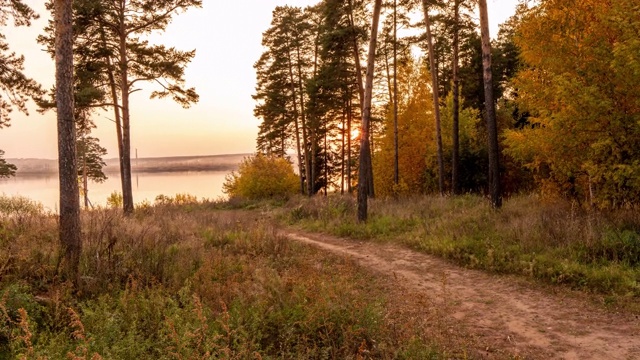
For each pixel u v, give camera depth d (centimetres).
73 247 785
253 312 567
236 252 1104
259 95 3672
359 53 2819
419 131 2775
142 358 447
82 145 4538
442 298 773
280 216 1998
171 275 761
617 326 612
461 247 1049
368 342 541
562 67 1122
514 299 747
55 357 425
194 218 1728
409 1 2250
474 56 3020
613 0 978
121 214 1709
